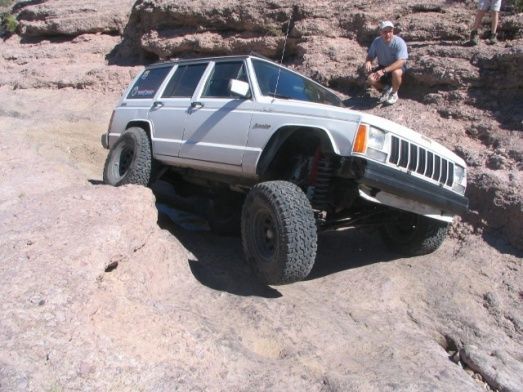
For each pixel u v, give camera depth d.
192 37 13.66
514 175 6.36
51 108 13.97
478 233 6.19
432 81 8.84
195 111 5.85
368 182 4.28
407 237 5.78
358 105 9.41
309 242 4.29
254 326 4.17
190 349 3.48
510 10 9.83
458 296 5.09
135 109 6.99
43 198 5.13
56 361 2.86
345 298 5.01
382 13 10.99
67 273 3.66
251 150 5.02
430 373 3.80
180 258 5.13
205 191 6.88
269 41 12.24
